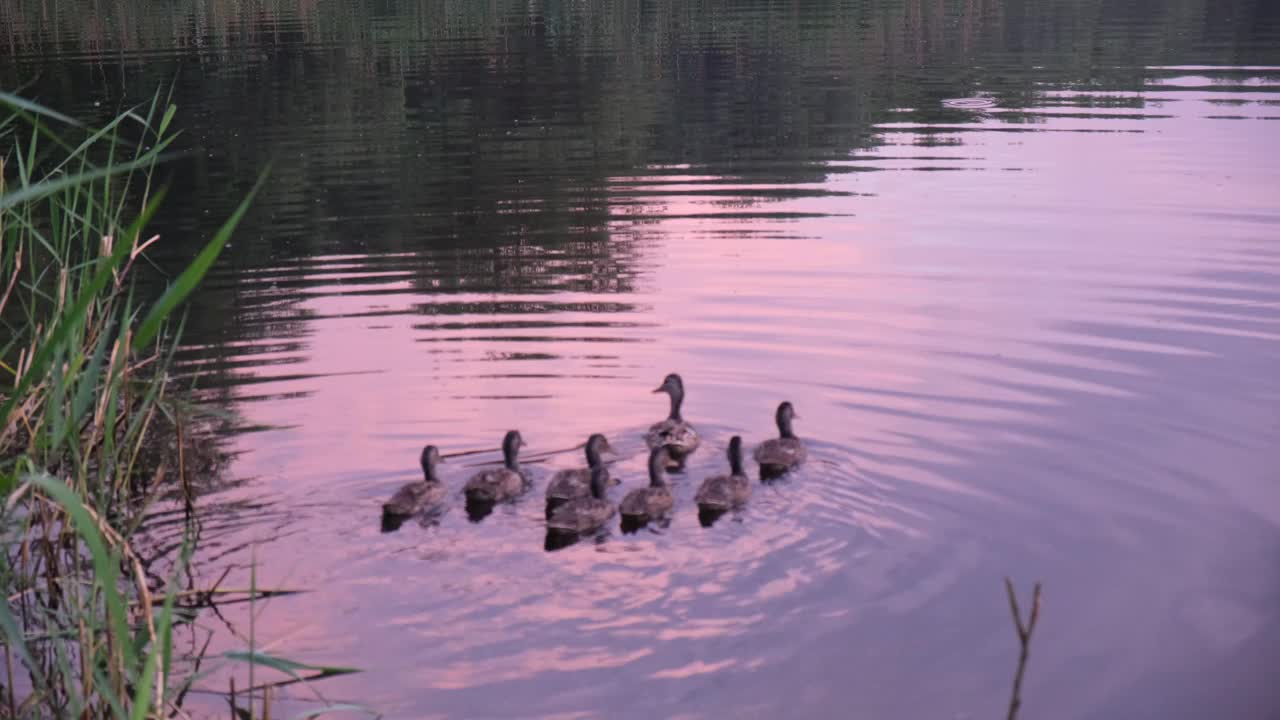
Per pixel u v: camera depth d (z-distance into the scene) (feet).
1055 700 29.19
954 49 152.35
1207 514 38.14
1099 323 55.31
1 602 24.48
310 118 114.52
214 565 36.42
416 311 60.08
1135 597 33.65
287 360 53.62
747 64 141.90
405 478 42.63
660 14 190.39
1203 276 61.46
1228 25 165.37
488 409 48.37
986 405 46.93
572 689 29.89
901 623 32.58
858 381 49.75
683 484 42.68
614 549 37.22
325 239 75.15
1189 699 29.17
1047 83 125.90
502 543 37.91
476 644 32.01
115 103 119.75
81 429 38.99
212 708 29.53
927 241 69.56
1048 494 39.75
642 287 62.64
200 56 146.72
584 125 108.99
